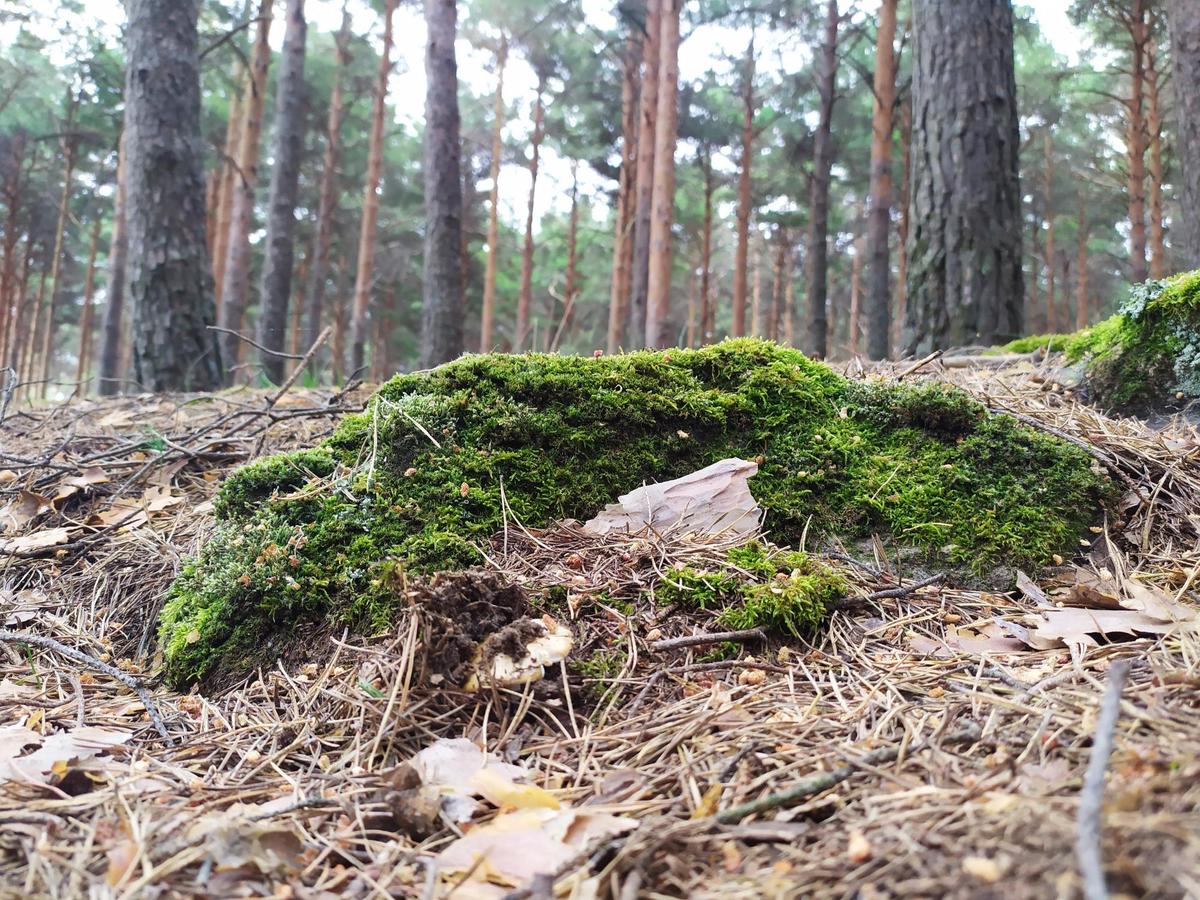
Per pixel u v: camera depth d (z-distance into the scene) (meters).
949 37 4.98
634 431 2.60
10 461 3.52
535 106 17.88
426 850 1.27
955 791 1.17
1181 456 2.57
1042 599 2.07
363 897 1.15
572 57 16.31
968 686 1.66
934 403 2.62
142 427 4.23
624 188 16.00
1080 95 15.71
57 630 2.45
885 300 10.30
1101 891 0.79
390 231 21.19
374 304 24.31
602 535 2.31
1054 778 1.18
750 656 1.88
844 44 14.05
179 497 3.33
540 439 2.53
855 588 2.14
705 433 2.65
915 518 2.36
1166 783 1.02
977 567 2.22
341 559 2.20
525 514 2.35
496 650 1.74
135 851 1.21
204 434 3.88
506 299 24.73
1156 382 3.00
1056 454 2.50
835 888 1.00
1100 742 1.02
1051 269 18.81
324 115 17.03
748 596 1.98
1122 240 22.81
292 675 2.00
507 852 1.20
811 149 15.04
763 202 18.31
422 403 2.55
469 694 1.71
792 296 27.09
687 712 1.66
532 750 1.60
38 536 2.98
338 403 3.96
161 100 6.12
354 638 2.02
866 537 2.38
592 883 1.09
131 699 2.02
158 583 2.63
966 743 1.39
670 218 8.70
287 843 1.26
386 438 2.53
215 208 17.48
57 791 1.42
